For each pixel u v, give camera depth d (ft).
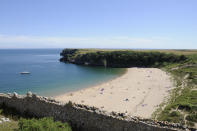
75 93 161.68
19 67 360.28
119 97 141.90
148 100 128.06
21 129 44.78
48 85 197.77
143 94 148.36
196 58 326.65
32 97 64.54
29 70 318.04
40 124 44.55
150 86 179.42
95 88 181.37
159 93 147.74
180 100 107.65
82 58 451.53
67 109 57.00
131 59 399.24
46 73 286.05
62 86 193.67
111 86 187.62
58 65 409.69
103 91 165.68
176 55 371.76
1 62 469.57
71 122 56.03
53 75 267.59
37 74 274.57
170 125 44.39
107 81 220.64
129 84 194.39
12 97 69.36
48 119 48.29
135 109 108.37
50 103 60.49
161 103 116.06
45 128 44.14
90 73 290.97
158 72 284.82
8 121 55.83
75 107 55.57
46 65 407.23
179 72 254.88
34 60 548.72
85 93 160.45
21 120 47.83
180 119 78.64
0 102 72.28
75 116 55.47
